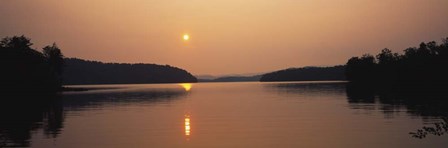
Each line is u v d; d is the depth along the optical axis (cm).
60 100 8844
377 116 4362
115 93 13138
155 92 14062
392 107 5456
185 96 10438
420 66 12731
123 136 3234
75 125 3981
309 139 2984
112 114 5109
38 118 4744
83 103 7606
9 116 5056
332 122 3900
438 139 2856
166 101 8050
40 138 3189
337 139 2964
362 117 4291
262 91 13500
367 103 6319
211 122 4081
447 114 2469
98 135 3303
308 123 3859
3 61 13325
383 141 2850
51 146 2859
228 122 4053
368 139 2938
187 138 3109
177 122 4119
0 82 12950
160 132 3428
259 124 3847
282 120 4138
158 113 5197
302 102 6931
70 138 3173
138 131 3497
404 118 4125
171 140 3034
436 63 11500
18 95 11850
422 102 6250
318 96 8938
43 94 12594
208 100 8256
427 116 4269
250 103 6981
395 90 11019
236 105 6538
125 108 6144
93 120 4406
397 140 2870
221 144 2855
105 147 2802
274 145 2792
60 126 3919
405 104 5934
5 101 8625
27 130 3650
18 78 13438
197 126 3775
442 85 11238
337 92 10875
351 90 12106
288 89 14888
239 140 2992
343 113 4762
